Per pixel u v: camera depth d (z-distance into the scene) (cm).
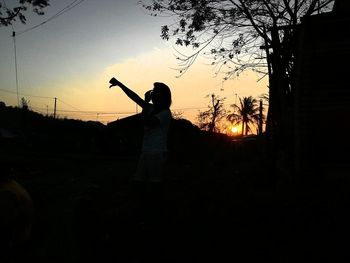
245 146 3625
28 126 5141
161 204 490
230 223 548
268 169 1352
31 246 461
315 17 980
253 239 472
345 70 984
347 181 910
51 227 550
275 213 612
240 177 1282
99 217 607
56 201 786
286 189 896
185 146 3234
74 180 1291
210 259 411
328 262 396
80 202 768
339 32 993
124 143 4003
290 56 1262
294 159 1018
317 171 973
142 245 452
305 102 1005
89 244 468
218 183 1116
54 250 447
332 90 988
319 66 1002
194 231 500
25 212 444
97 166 2261
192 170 1828
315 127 992
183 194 851
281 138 1259
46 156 3203
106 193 915
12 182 454
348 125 972
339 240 459
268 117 1517
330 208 639
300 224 537
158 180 473
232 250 436
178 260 409
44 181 1240
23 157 2869
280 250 434
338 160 970
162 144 475
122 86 471
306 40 1014
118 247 450
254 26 1342
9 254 429
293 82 1191
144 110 470
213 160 2708
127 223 539
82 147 4253
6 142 4419
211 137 3625
